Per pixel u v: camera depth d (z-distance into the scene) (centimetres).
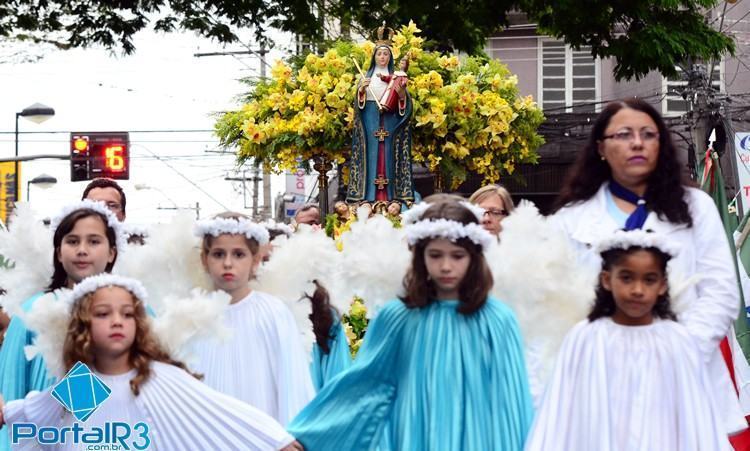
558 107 2653
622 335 567
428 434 593
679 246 567
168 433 603
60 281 756
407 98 1338
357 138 1340
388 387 623
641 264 560
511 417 588
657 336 565
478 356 599
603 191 648
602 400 557
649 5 2145
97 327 597
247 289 729
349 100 1370
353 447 621
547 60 2797
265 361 711
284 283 772
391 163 1331
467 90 1387
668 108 2692
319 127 1374
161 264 757
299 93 1386
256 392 704
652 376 559
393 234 687
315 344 809
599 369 561
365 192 1327
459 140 1401
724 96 2330
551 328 653
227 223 720
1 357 721
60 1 2286
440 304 612
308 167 1492
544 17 2209
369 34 2206
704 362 577
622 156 623
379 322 622
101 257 746
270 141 1413
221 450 602
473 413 592
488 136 1409
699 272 609
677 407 559
